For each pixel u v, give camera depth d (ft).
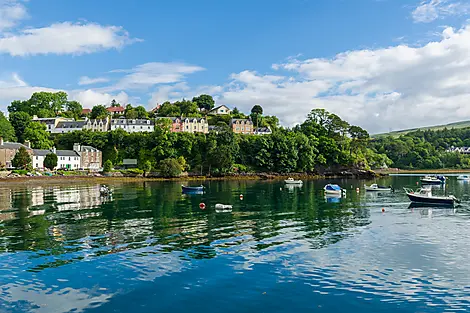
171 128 634.02
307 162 530.68
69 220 146.92
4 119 566.77
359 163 559.38
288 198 232.73
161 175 473.26
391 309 68.28
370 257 97.19
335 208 184.55
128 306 68.80
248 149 545.03
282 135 542.57
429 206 194.29
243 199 226.17
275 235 120.57
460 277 83.56
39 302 70.03
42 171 449.48
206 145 538.06
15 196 241.14
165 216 157.07
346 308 68.59
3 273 84.07
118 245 107.14
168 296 73.00
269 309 68.13
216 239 114.73
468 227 135.74
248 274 84.28
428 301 71.56
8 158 474.49
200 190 280.31
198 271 85.92
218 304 69.87
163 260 93.35
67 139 589.73
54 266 88.74
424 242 112.68
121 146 571.28
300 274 84.53
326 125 622.54
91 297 72.33
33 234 120.98
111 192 275.39
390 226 136.77
